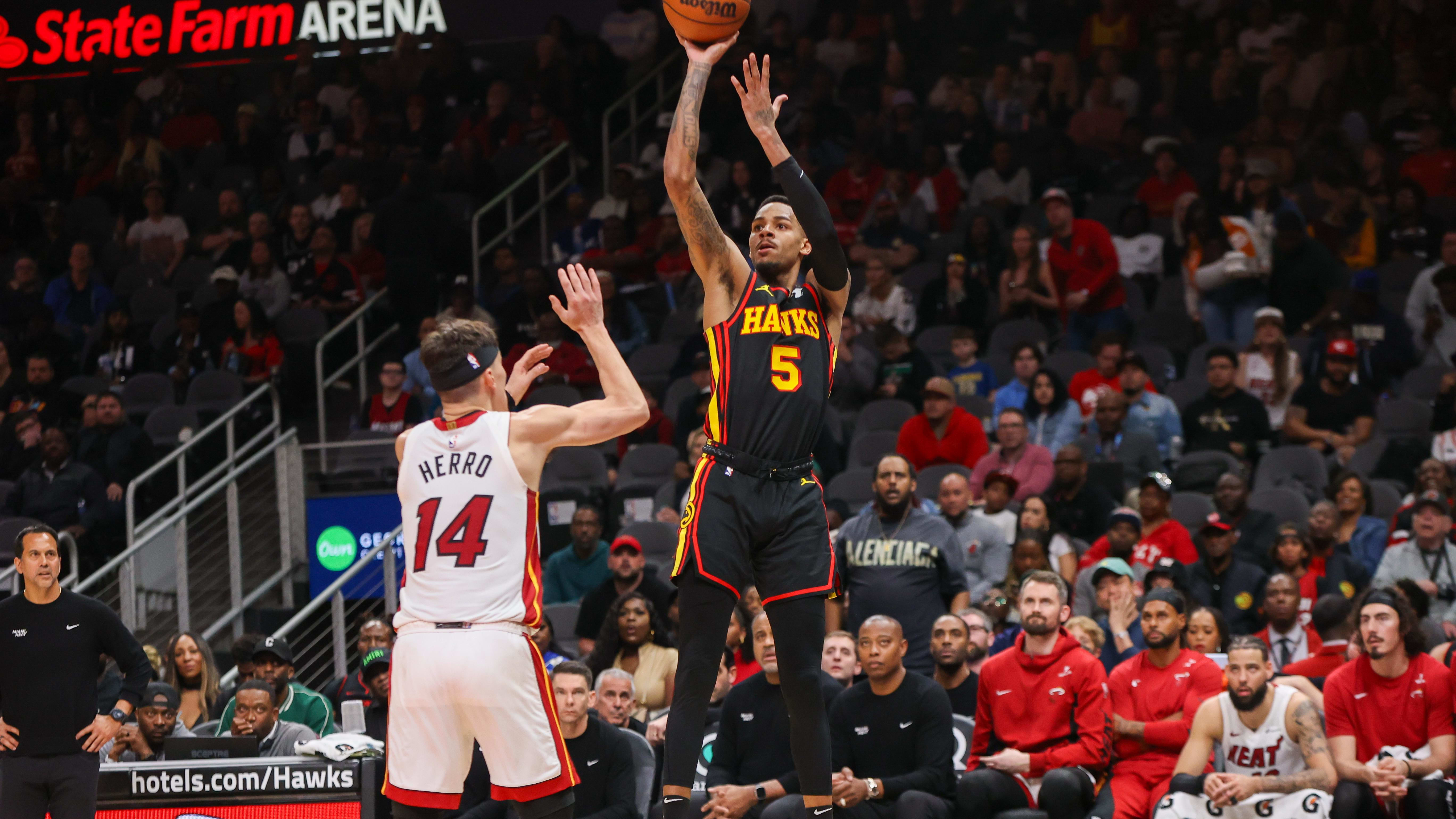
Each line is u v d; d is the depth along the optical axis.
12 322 32.78
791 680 8.30
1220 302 25.97
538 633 16.84
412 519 8.77
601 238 32.19
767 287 8.64
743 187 32.09
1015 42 35.09
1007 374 25.88
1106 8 34.34
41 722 12.82
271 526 25.47
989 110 33.78
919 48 35.66
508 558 8.66
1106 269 26.28
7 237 36.28
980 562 19.03
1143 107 33.72
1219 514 19.88
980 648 16.48
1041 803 13.66
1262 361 23.45
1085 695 14.31
